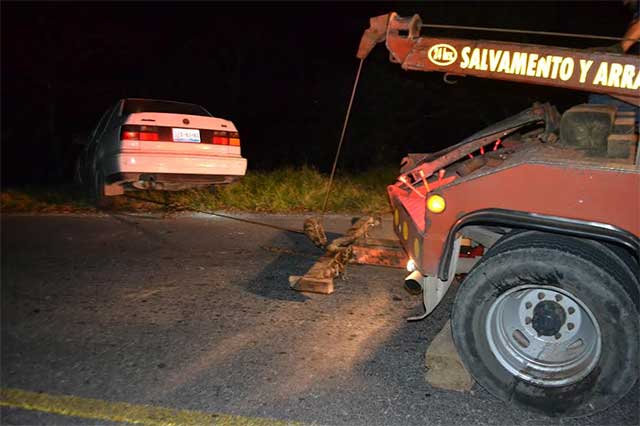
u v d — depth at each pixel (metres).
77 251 6.62
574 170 3.23
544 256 3.21
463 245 4.46
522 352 3.47
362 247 5.28
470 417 3.40
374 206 8.88
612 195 3.17
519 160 3.46
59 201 9.47
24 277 5.72
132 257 6.40
